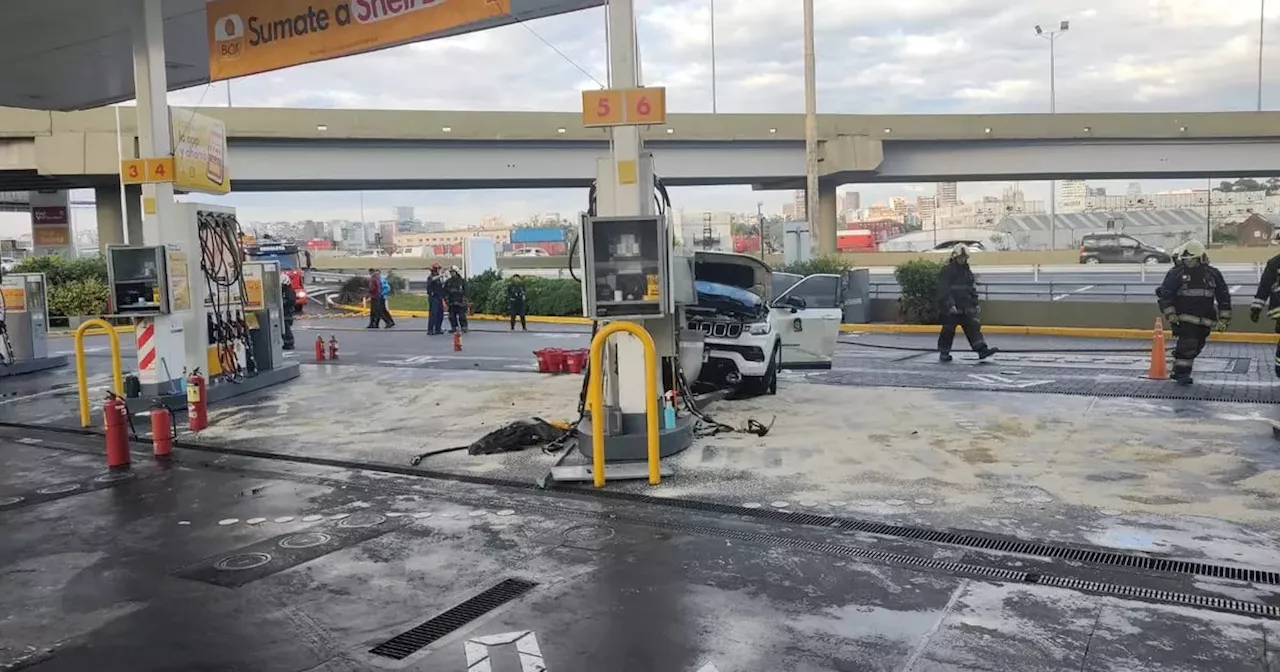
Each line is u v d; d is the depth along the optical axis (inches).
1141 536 219.9
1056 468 287.4
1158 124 1544.0
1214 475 273.7
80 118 1261.1
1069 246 2856.8
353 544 232.2
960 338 705.6
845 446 327.0
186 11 498.0
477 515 255.9
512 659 161.5
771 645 164.1
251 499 281.4
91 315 1101.1
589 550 221.6
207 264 485.1
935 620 173.2
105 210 1560.0
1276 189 3789.4
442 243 5369.1
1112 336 677.9
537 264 2394.2
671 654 161.5
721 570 204.4
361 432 383.6
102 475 321.1
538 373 554.6
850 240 3299.7
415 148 1384.1
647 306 293.0
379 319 971.9
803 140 1478.8
